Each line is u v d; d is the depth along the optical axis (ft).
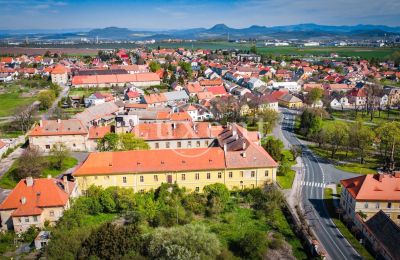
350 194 328.70
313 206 354.95
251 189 362.53
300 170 448.24
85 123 568.82
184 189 354.54
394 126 488.85
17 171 403.54
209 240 254.68
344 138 497.46
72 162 449.48
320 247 286.25
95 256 246.27
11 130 595.06
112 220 317.63
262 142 545.03
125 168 350.84
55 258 247.50
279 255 276.21
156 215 310.86
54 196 306.96
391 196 317.42
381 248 272.10
